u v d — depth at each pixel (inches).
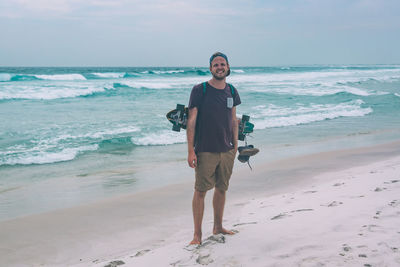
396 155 361.4
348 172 283.9
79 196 242.7
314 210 151.9
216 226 130.5
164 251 125.3
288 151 389.1
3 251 157.4
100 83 1148.5
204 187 123.5
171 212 205.5
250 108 717.3
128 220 193.2
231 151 126.0
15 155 356.2
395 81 1726.1
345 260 95.1
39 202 231.0
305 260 98.3
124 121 546.9
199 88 119.9
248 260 103.5
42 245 163.2
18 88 864.9
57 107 675.4
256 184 260.5
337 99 888.9
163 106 716.7
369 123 591.8
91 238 169.6
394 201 149.9
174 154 378.6
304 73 2527.1
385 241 104.5
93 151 383.6
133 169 318.7
